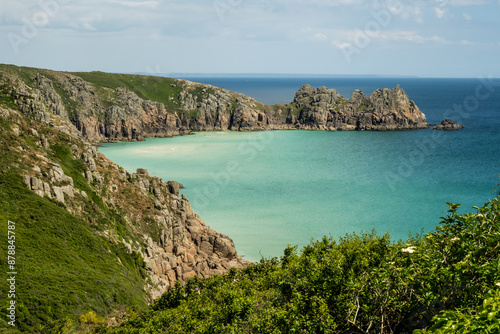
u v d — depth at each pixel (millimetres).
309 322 23297
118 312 48219
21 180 61625
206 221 102938
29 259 48188
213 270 74812
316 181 145875
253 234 94812
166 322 40062
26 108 90188
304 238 92688
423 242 25562
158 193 91688
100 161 90750
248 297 36750
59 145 82062
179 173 153375
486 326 9305
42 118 90562
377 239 32219
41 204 59438
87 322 42719
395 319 20266
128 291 53250
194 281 53875
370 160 184000
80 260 54406
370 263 27516
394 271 18672
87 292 47688
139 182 91125
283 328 26609
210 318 37062
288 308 29031
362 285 22125
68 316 42531
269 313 30391
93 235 62750
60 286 46281
